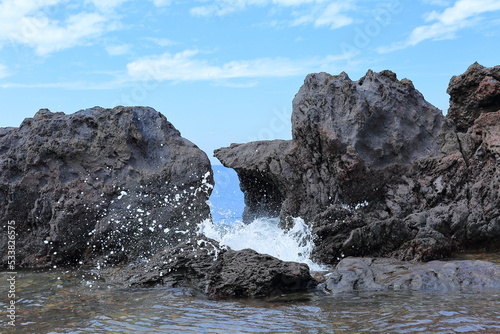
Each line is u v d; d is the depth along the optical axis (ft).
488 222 38.75
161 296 26.11
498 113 43.68
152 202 38.99
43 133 39.86
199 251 28.66
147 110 43.06
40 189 38.22
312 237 38.14
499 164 41.16
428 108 45.57
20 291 28.17
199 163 40.63
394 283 26.99
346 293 26.03
